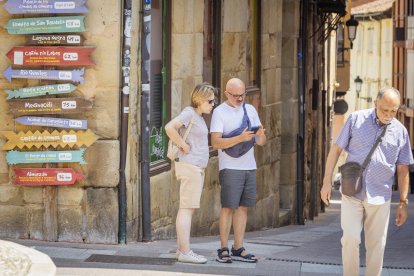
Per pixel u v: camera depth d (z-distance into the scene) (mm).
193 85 24016
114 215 19516
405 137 14812
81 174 19438
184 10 23156
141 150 20234
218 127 17609
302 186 36031
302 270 17484
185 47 23359
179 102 23047
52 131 19438
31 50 19250
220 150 17828
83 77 19266
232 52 27516
